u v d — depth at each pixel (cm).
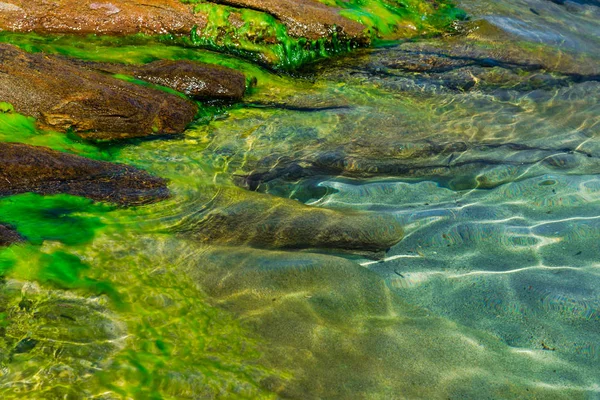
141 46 284
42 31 282
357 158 243
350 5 338
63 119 225
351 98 282
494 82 305
